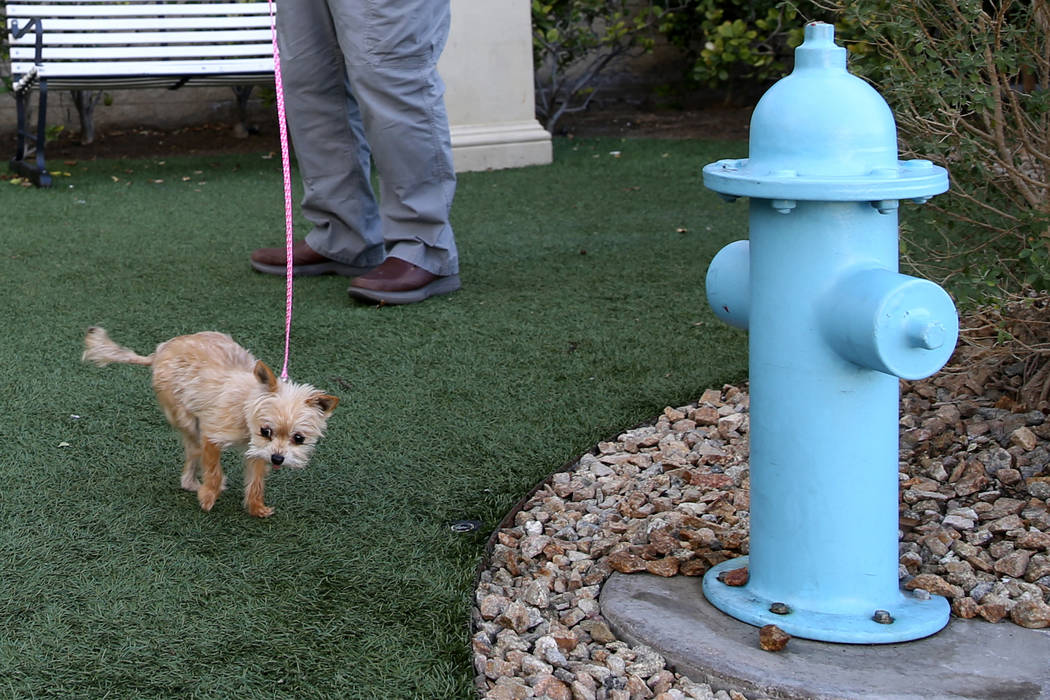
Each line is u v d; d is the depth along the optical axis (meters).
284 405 2.97
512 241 6.64
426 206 5.28
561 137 10.83
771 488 2.55
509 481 3.49
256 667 2.46
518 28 9.08
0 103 10.92
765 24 10.27
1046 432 3.62
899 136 4.05
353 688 2.39
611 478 3.53
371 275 5.29
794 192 2.28
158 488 3.37
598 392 4.21
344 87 5.45
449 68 8.89
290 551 3.00
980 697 2.28
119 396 4.09
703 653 2.45
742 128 11.12
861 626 2.49
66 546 2.99
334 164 5.55
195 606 2.70
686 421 3.94
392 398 4.13
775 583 2.59
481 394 4.18
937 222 3.88
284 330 4.88
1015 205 3.79
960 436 3.70
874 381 2.45
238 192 8.21
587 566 2.95
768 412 2.52
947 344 2.30
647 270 5.89
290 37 5.30
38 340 4.69
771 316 2.46
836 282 2.38
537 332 4.87
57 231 6.82
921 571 2.92
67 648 2.51
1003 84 3.71
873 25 3.66
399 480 3.47
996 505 3.22
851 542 2.51
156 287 5.57
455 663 2.49
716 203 7.70
